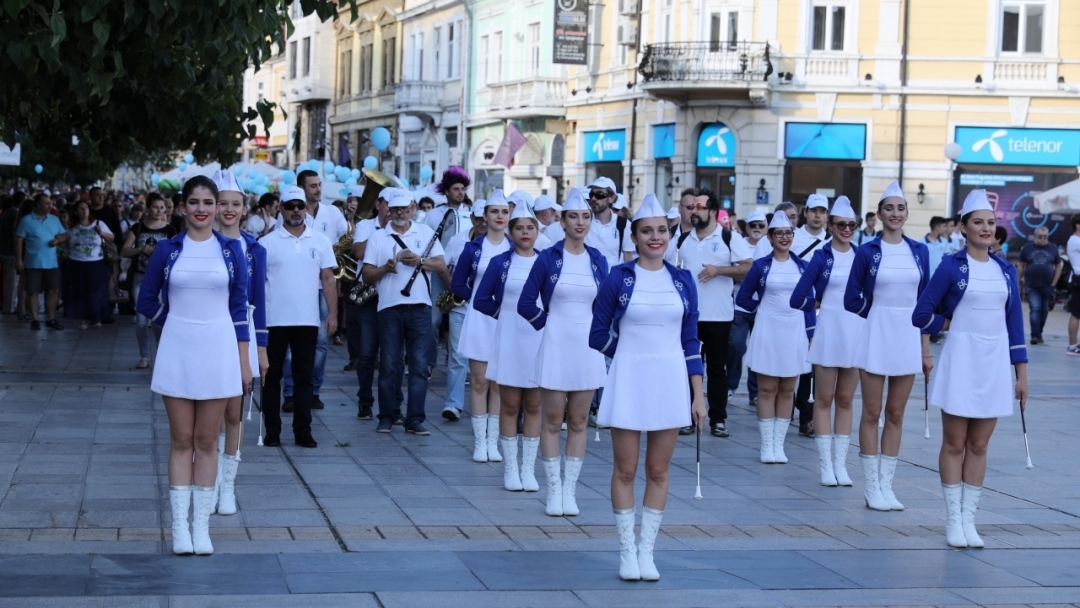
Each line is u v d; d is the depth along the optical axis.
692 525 9.21
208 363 7.66
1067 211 31.45
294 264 11.49
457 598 7.11
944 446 8.89
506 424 10.14
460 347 11.26
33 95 13.62
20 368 15.95
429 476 10.56
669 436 7.64
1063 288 33.91
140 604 6.73
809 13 34.25
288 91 66.56
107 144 18.59
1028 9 33.72
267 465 10.77
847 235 10.79
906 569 8.14
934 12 33.84
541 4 42.31
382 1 55.81
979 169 33.97
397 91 51.28
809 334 11.79
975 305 8.85
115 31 11.49
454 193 14.07
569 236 9.37
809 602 7.30
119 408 13.05
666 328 7.68
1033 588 7.75
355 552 8.03
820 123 34.38
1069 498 10.53
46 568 7.36
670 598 7.28
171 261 7.70
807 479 11.10
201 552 7.78
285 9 13.37
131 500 9.13
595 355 9.28
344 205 21.73
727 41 34.50
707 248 13.08
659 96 35.22
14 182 46.22
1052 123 33.50
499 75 45.47
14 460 10.34
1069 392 17.30
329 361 18.47
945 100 33.94
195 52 13.39
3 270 23.75
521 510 9.46
